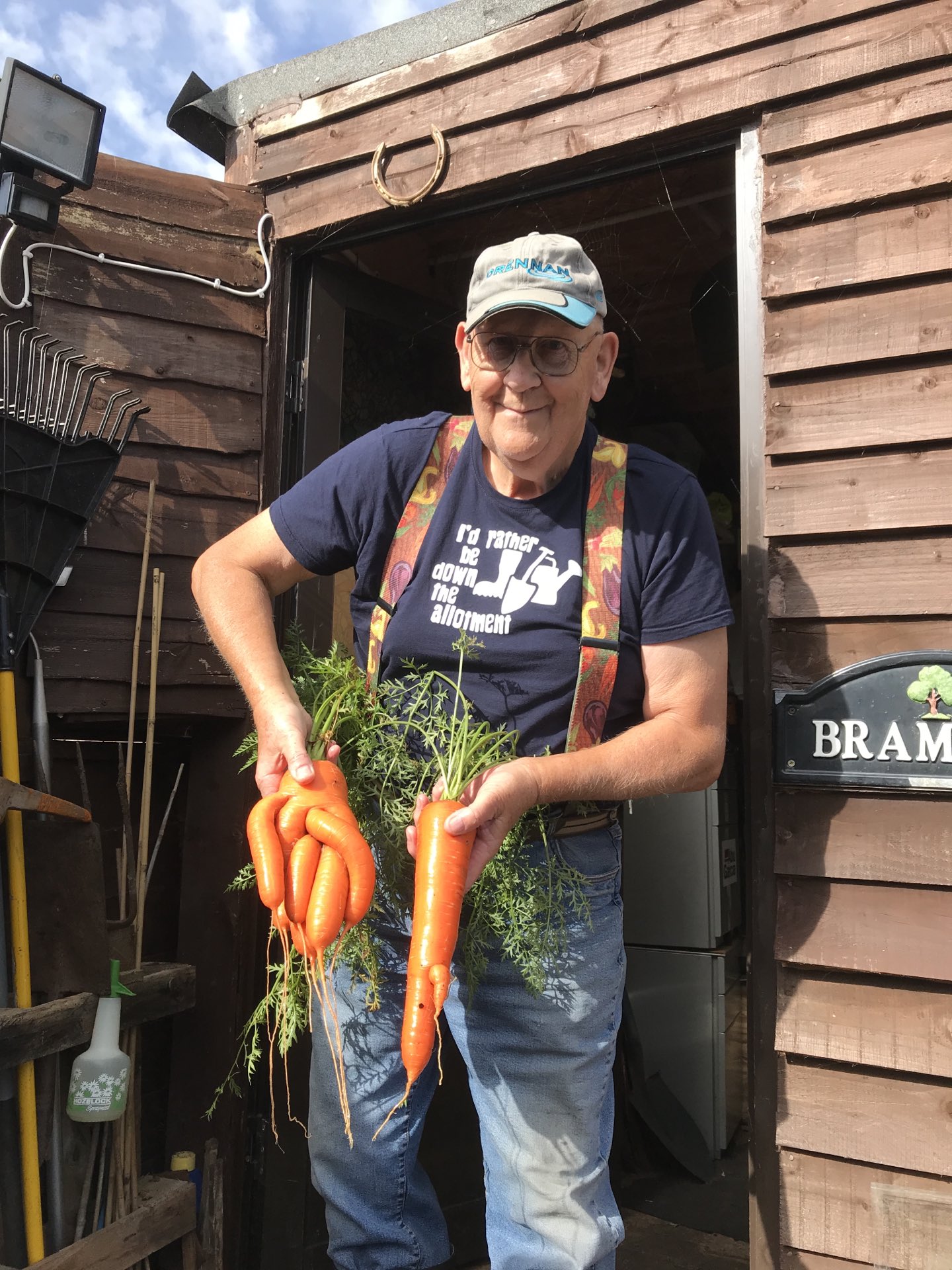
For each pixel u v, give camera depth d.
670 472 1.54
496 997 1.50
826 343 1.80
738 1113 3.15
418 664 1.57
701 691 1.47
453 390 2.96
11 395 2.13
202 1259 2.02
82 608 2.16
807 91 1.85
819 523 1.78
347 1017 1.64
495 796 1.28
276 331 2.49
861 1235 1.63
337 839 1.32
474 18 2.23
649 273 3.00
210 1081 2.26
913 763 1.65
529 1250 1.44
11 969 1.77
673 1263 2.43
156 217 2.37
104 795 2.35
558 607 1.48
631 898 3.11
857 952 1.66
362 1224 1.64
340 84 2.41
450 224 2.43
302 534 1.64
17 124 1.97
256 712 1.47
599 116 2.08
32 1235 1.70
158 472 2.30
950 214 1.72
